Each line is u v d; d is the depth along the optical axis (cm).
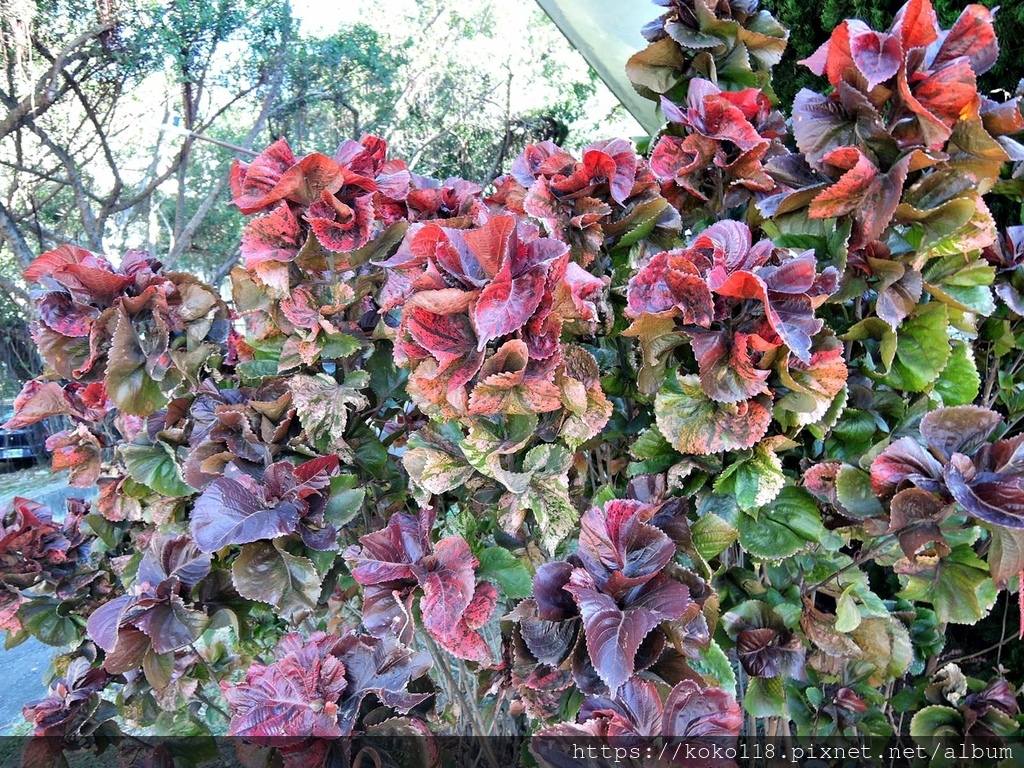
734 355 90
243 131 849
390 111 781
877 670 120
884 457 91
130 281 130
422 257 89
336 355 119
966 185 95
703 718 71
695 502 112
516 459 106
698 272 90
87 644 165
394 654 96
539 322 84
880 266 102
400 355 94
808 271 88
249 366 134
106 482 154
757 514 104
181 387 139
